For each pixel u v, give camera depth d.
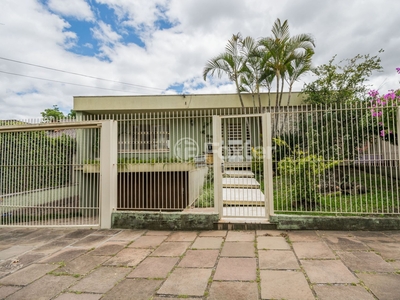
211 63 9.98
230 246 3.87
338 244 3.77
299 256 3.38
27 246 4.21
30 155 5.66
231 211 5.25
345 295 2.41
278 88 9.29
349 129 5.31
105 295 2.57
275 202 5.52
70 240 4.47
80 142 5.48
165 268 3.18
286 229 4.56
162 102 10.23
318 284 2.63
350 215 4.69
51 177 5.57
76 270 3.21
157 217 4.96
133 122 5.74
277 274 2.89
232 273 2.96
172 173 5.96
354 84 9.59
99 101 10.27
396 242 3.78
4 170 5.74
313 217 4.48
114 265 3.33
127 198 5.49
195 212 4.93
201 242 4.11
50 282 2.90
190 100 10.22
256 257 3.41
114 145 5.34
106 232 4.89
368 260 3.18
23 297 2.59
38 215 5.55
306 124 4.92
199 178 5.81
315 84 9.77
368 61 9.55
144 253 3.72
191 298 2.46
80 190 5.43
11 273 3.17
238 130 7.02
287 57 9.17
